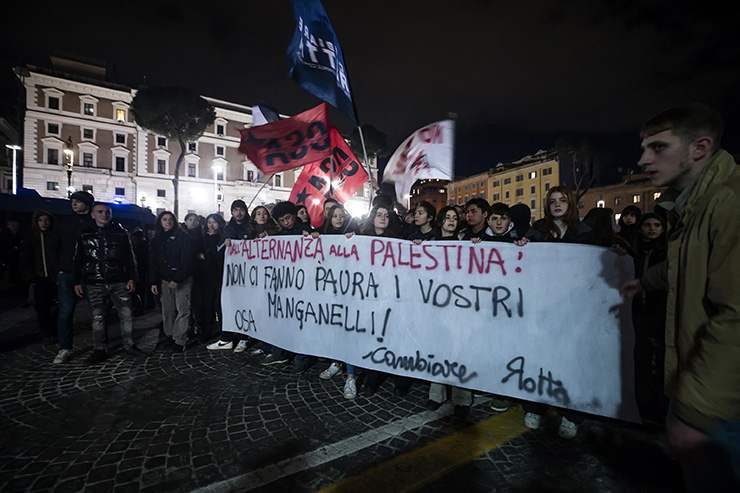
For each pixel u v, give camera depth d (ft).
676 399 4.08
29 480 7.06
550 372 8.71
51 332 16.29
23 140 124.36
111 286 14.02
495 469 7.50
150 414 9.69
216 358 14.23
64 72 132.98
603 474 7.36
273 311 13.50
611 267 8.20
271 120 26.73
